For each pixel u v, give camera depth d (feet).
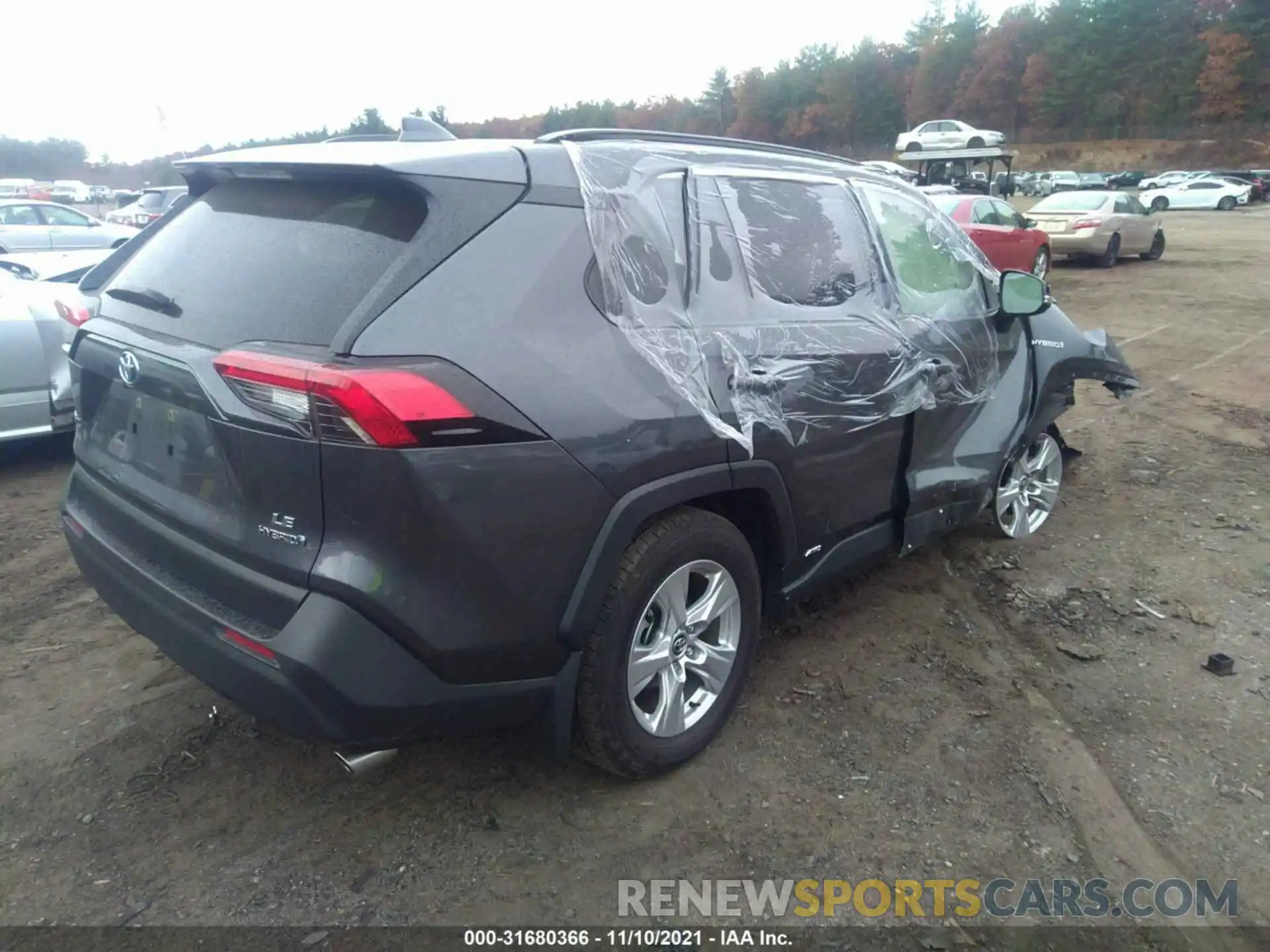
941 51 279.08
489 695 7.79
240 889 7.97
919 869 8.30
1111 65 254.88
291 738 10.02
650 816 8.91
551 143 8.56
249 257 8.18
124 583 8.54
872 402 10.85
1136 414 23.45
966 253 13.71
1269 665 11.64
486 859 8.35
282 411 6.90
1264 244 76.74
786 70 306.14
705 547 9.07
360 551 6.99
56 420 18.19
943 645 12.17
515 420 7.30
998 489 14.93
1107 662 11.74
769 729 10.28
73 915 7.66
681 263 9.08
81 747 9.84
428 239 7.36
